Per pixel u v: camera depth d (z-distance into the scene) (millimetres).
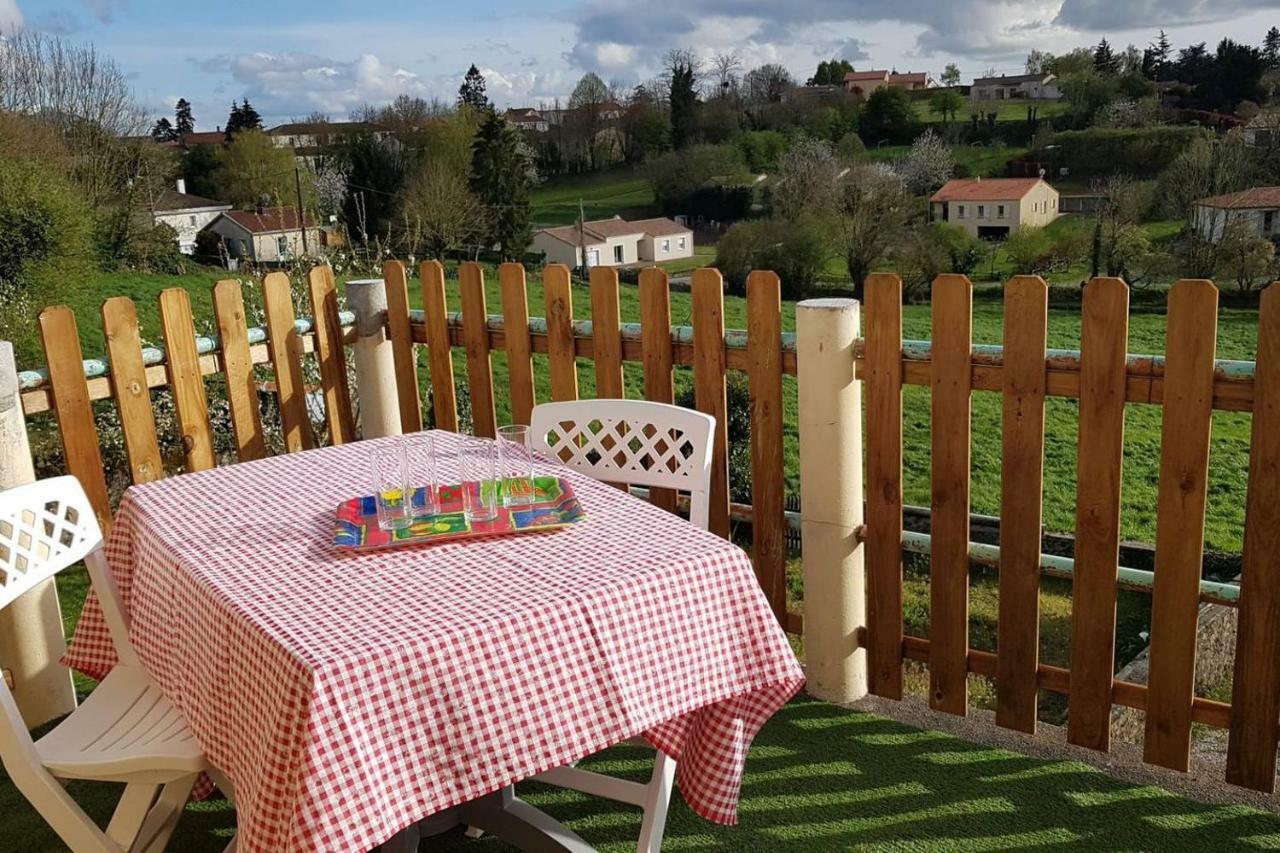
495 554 2209
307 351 4348
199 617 2111
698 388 3568
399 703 1775
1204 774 2965
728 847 2715
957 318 3000
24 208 21734
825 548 3389
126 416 3746
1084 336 2791
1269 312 2520
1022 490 3004
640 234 47156
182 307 3885
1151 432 14242
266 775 1777
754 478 3539
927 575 8633
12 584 2457
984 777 3000
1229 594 2754
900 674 3436
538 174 54906
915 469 15492
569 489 2604
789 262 35406
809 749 3189
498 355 17047
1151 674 2914
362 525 2402
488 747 1852
